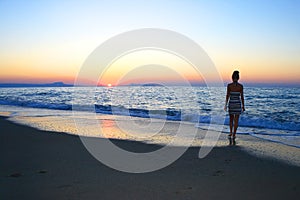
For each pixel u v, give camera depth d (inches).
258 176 154.1
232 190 132.9
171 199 121.6
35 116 458.0
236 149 221.3
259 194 128.1
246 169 167.2
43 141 249.4
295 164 177.8
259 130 321.4
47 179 146.9
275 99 773.3
